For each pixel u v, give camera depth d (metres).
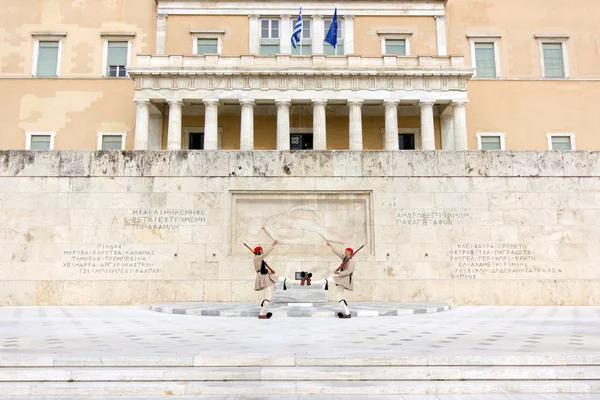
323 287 16.69
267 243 18.52
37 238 18.03
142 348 8.34
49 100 43.72
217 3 45.22
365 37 45.44
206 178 18.56
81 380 7.08
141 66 38.88
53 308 16.77
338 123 44.03
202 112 43.09
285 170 18.70
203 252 18.14
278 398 6.51
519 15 45.75
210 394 6.69
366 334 10.07
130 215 18.28
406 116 43.97
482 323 12.12
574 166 18.58
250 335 9.94
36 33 44.25
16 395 6.71
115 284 17.89
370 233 18.48
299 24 41.53
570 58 45.25
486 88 44.50
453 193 18.52
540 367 7.38
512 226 18.30
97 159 18.55
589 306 17.59
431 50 45.16
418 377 7.12
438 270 18.11
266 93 39.38
